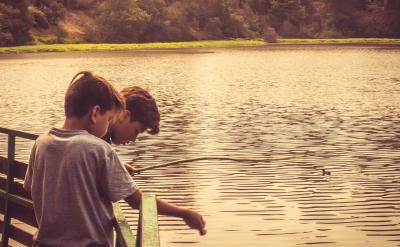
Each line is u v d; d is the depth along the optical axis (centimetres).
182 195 1124
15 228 464
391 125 2108
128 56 8262
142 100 356
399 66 6056
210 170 1332
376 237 892
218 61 7094
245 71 5450
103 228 319
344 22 14988
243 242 866
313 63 6638
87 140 315
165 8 12712
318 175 1294
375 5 15312
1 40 10138
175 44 11656
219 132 1950
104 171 314
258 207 1042
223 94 3378
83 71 327
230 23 13612
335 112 2512
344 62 6788
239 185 1198
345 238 891
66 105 326
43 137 327
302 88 3756
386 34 14825
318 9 15312
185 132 1942
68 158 313
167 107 2744
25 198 446
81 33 11788
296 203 1068
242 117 2356
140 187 1189
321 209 1034
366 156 1526
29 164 339
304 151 1602
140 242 261
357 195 1126
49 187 318
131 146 1670
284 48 10931
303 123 2170
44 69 5641
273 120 2261
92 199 314
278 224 948
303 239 883
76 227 314
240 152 1593
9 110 2634
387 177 1278
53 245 317
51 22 11612
